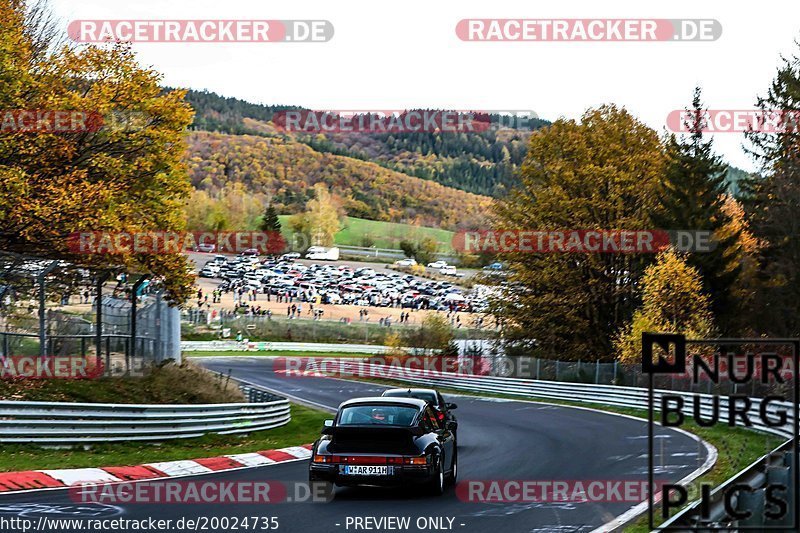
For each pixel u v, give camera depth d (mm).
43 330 48844
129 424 43594
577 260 108562
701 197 108125
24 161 53719
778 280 108750
